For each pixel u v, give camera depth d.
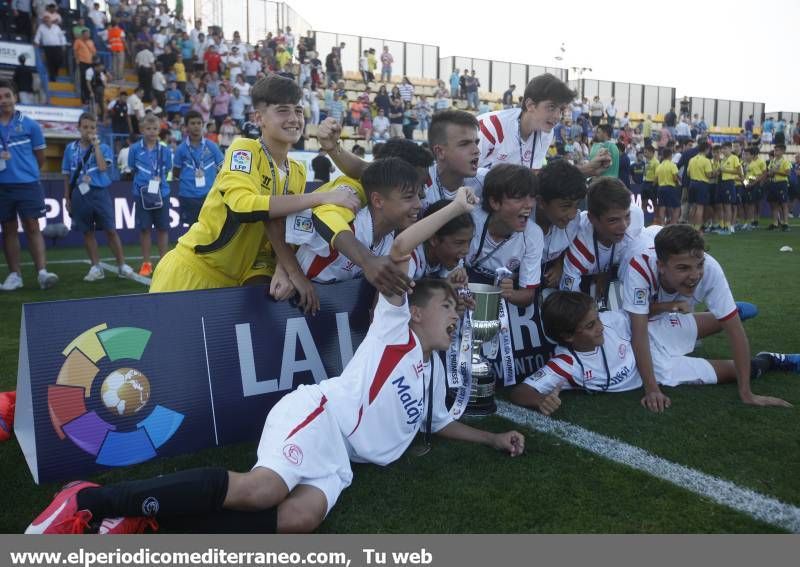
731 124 31.78
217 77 16.72
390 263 2.16
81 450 2.36
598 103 25.09
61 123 12.69
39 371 2.32
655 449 2.53
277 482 1.88
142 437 2.48
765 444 2.56
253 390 2.72
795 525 1.99
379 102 20.72
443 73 26.19
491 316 2.83
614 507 2.09
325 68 22.97
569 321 3.03
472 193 2.16
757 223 14.62
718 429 2.72
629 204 3.21
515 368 3.46
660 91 29.75
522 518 2.03
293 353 2.82
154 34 17.56
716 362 3.32
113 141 13.01
